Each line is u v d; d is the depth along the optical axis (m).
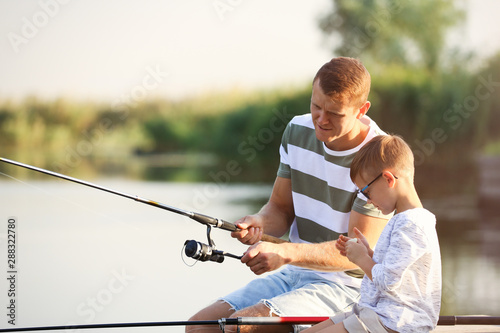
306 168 5.38
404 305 4.25
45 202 17.36
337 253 5.00
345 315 4.55
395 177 4.56
